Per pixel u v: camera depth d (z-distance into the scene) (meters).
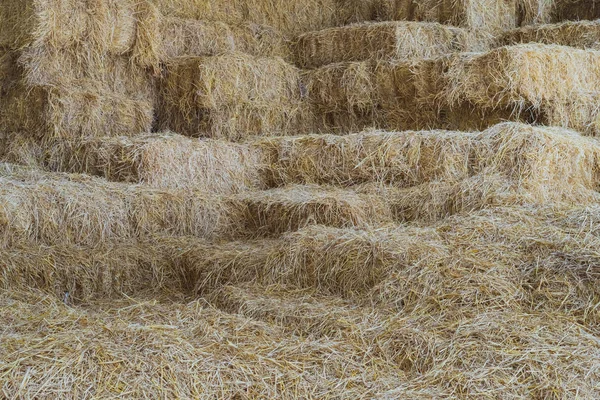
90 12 6.59
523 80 6.07
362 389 2.81
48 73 6.51
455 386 2.81
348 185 5.80
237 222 5.39
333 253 3.99
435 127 6.82
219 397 2.69
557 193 5.21
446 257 3.70
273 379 2.79
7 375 2.58
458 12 7.87
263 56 7.58
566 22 7.60
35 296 3.97
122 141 5.75
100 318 3.30
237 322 3.32
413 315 3.38
